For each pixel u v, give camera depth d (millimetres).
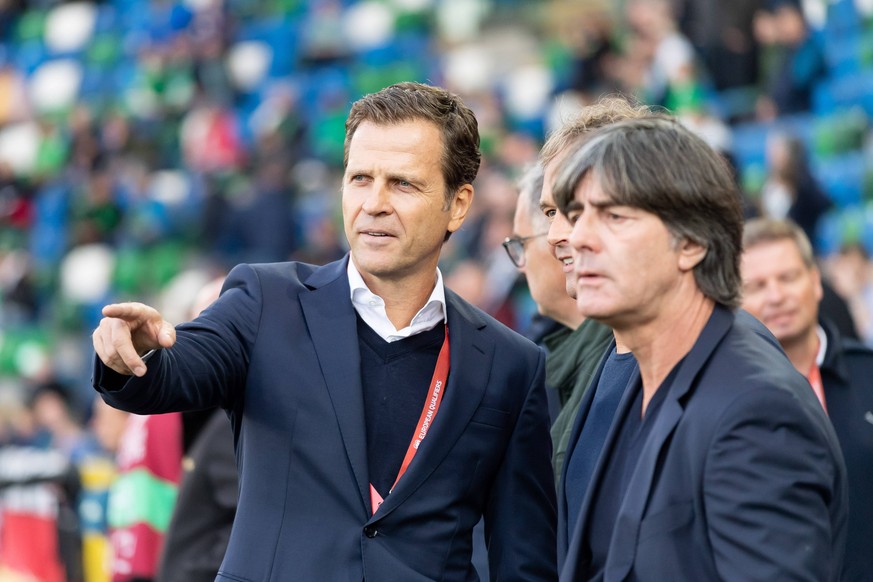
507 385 7703
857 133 27734
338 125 39031
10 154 47375
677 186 5836
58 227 41219
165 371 6668
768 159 24484
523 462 7746
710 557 5699
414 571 7094
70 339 36719
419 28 44438
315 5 45344
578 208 6086
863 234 25109
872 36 32125
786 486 5516
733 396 5719
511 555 7680
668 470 5840
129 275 37844
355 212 7332
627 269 5875
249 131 42406
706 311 6117
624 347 7148
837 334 9805
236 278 7641
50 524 16297
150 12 49562
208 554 10156
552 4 44031
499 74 40906
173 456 11797
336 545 7000
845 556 9023
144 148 42125
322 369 7238
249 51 45625
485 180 30109
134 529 11719
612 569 5891
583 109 7789
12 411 25531
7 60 52312
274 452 7160
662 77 28969
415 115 7355
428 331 7605
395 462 7277
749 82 29516
